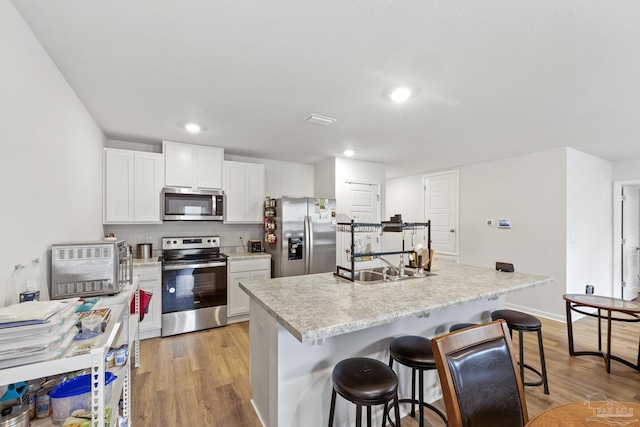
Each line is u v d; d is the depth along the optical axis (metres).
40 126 1.58
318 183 4.94
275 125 2.94
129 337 1.98
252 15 1.37
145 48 1.63
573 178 3.82
